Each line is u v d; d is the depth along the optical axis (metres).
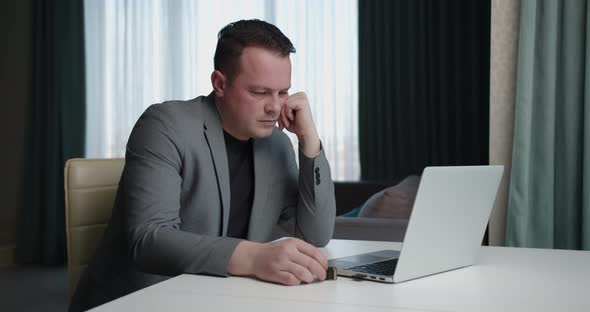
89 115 5.60
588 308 1.01
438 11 4.67
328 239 1.71
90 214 1.86
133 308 0.99
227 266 1.22
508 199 2.50
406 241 1.18
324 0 4.96
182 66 5.37
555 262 1.42
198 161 1.59
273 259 1.18
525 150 2.38
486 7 4.54
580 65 2.38
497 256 1.50
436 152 4.69
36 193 5.52
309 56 4.99
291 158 1.86
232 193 1.76
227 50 1.56
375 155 4.85
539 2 2.39
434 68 4.68
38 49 5.51
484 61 4.55
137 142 1.52
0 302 4.07
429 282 1.20
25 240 5.53
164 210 1.41
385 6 4.77
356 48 4.92
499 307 1.02
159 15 5.44
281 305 1.02
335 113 4.93
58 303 4.06
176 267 1.26
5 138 5.66
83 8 5.50
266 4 5.09
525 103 2.38
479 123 4.57
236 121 1.60
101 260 1.66
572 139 2.40
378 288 1.15
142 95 5.46
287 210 1.82
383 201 2.73
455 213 1.29
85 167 1.86
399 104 4.76
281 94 1.59
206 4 5.30
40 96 5.52
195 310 0.98
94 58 5.59
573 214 2.41
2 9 5.66
